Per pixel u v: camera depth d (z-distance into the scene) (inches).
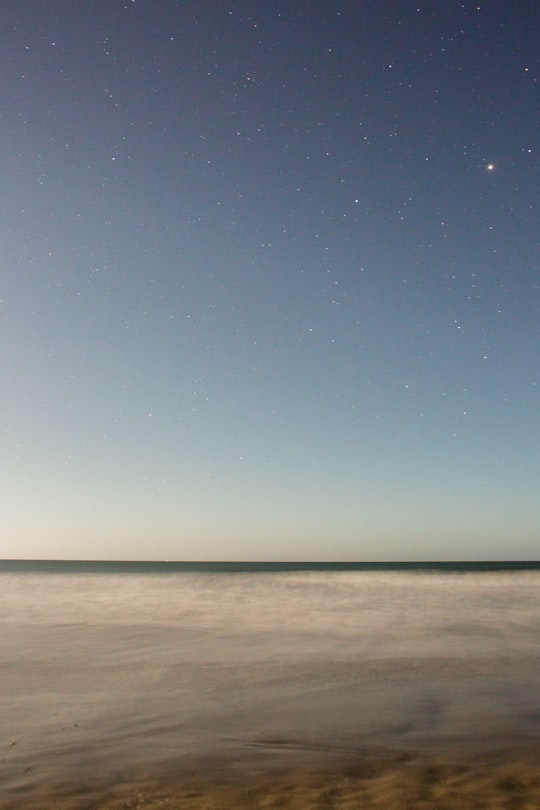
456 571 2215.8
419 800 181.0
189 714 292.4
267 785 195.5
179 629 589.6
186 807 175.2
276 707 306.0
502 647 488.4
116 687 349.7
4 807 174.7
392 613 747.4
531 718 286.2
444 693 336.5
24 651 461.4
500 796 185.2
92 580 1576.0
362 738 254.1
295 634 559.2
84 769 212.8
